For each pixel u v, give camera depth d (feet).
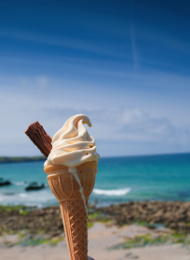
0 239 34.81
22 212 52.29
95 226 39.93
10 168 346.95
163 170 191.52
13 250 30.32
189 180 131.54
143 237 33.12
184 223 38.55
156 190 100.12
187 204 53.21
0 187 129.59
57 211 50.67
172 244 29.91
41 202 74.49
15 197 88.07
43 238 34.63
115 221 42.16
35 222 43.14
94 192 96.78
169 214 44.39
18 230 38.91
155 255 26.86
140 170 200.54
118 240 32.53
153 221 40.55
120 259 26.40
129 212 48.34
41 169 297.53
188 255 26.17
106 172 195.42
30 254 28.86
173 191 96.12
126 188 109.50
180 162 279.28
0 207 59.52
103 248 29.96
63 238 34.32
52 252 29.30
